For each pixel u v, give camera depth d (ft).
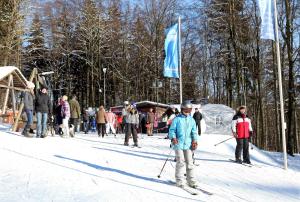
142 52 178.81
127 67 182.91
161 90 182.29
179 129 32.42
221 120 93.45
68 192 27.91
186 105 32.63
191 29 152.56
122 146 58.23
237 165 49.24
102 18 181.27
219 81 167.12
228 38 121.80
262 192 34.58
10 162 37.42
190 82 173.06
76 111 70.79
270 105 156.97
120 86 189.26
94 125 122.11
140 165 41.88
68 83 185.88
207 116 93.71
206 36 143.74
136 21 181.78
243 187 35.96
